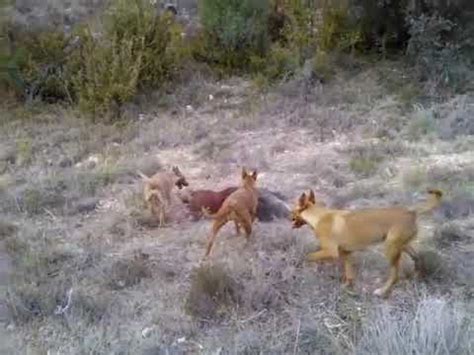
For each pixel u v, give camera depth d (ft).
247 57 44.78
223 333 19.76
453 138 34.94
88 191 29.96
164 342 19.38
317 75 42.65
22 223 27.27
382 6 45.09
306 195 23.66
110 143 35.94
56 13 49.06
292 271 22.54
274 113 38.83
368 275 22.56
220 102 40.98
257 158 32.99
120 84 39.58
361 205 27.50
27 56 42.27
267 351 18.81
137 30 41.93
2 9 43.32
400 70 43.62
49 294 21.50
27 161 33.68
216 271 21.33
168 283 22.54
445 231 24.73
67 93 41.29
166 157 33.99
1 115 39.52
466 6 42.19
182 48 44.62
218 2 45.03
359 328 19.66
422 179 29.45
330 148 34.40
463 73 40.93
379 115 37.93
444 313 17.89
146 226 26.68
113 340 19.27
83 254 24.36
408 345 16.90
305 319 20.13
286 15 47.29
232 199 23.84
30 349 18.97
